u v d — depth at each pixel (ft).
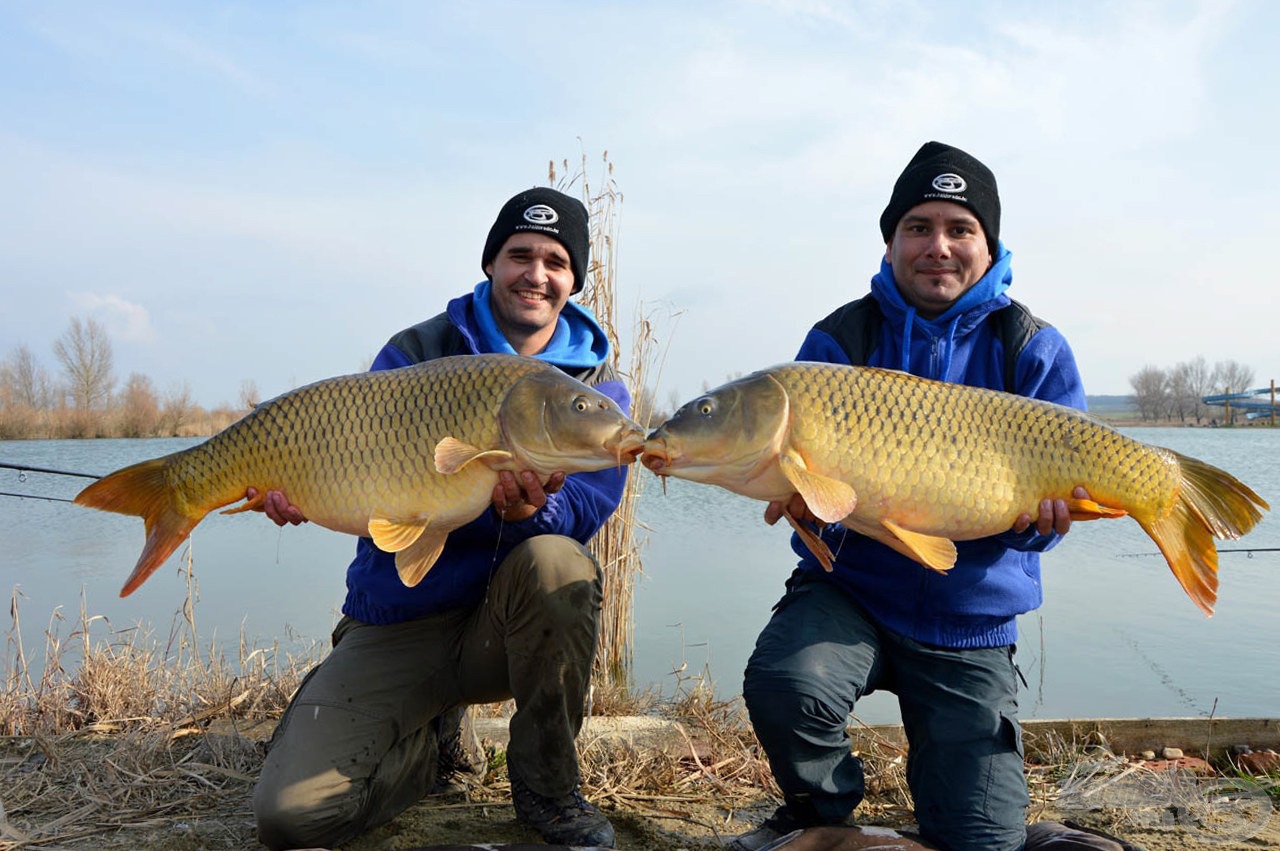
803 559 11.26
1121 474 9.84
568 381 9.84
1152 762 12.71
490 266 12.65
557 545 10.30
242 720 13.84
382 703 10.36
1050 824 9.99
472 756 12.29
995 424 9.80
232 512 10.39
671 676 17.79
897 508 9.69
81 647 18.06
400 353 11.79
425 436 9.82
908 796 11.80
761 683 9.86
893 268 11.84
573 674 10.22
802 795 9.94
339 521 10.06
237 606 22.77
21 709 13.65
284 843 9.45
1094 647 19.60
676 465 9.74
